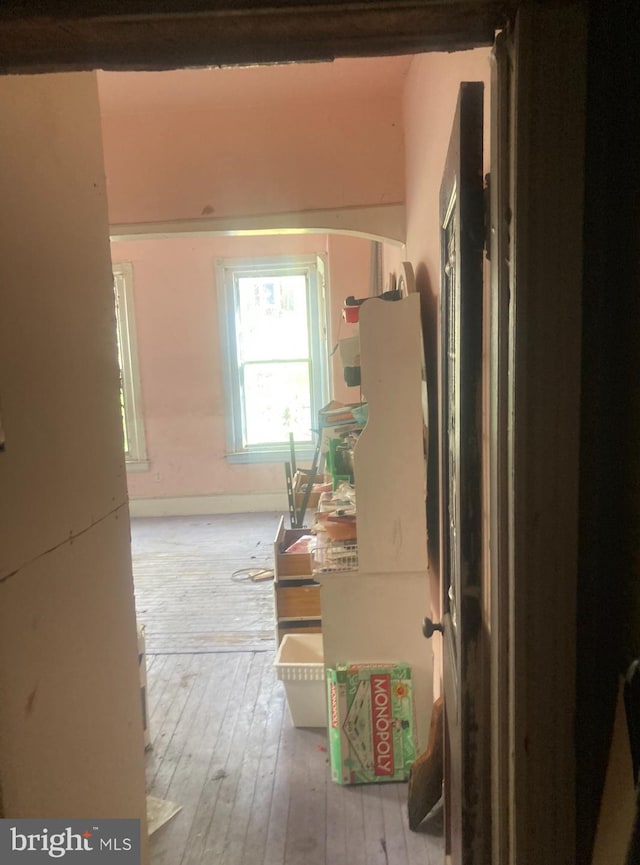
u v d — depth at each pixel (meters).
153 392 6.01
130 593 1.53
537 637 0.83
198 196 2.89
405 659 2.34
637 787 0.62
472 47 0.81
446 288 1.44
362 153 2.85
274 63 0.81
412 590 2.32
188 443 6.09
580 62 0.74
